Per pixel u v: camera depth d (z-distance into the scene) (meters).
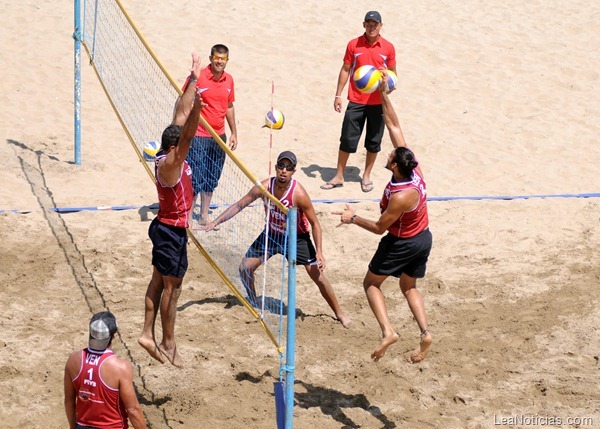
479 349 19.17
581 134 32.59
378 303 16.94
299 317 20.44
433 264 23.27
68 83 34.56
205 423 16.34
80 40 27.78
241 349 18.94
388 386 17.80
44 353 18.23
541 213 26.47
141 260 22.73
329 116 33.56
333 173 29.30
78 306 20.30
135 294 21.05
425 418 16.78
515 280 22.39
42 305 20.22
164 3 41.41
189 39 38.09
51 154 29.20
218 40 38.41
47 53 36.50
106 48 35.44
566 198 27.55
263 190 15.11
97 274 21.84
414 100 34.66
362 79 21.09
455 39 39.81
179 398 17.06
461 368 18.45
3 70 34.91
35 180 26.97
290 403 14.56
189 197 16.61
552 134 32.50
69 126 31.58
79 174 27.84
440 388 17.75
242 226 23.88
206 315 20.27
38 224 24.12
